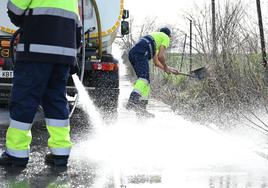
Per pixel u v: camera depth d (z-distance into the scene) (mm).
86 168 5867
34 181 5191
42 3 5750
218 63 10531
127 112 11219
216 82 10469
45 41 5715
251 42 10297
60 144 5895
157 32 11242
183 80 15000
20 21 5883
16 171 5590
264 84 9516
